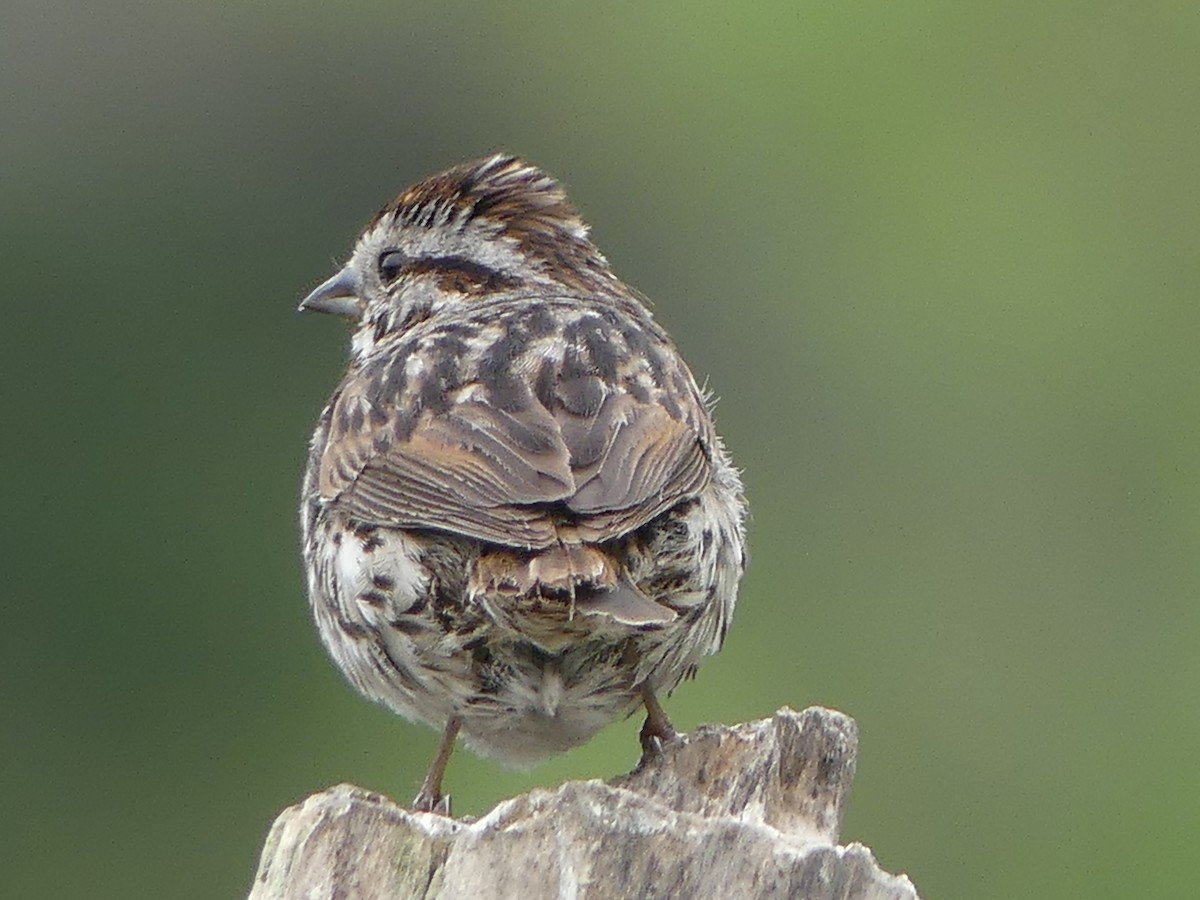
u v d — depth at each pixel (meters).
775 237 18.91
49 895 16.72
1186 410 17.66
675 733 8.55
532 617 7.95
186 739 16.92
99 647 17.17
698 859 7.17
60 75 19.03
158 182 18.97
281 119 19.30
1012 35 18.67
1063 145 18.55
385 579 8.33
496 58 19.75
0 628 17.11
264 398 18.20
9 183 18.64
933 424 17.84
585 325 8.93
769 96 19.12
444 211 10.15
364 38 19.58
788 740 7.94
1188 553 16.88
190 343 18.36
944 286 18.30
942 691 16.23
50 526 17.47
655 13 19.81
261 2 19.36
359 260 10.41
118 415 17.94
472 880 7.21
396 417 8.52
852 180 18.81
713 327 18.89
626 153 19.62
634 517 8.02
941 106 18.70
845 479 17.70
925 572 16.92
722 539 8.62
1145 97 18.56
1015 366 17.95
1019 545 17.05
